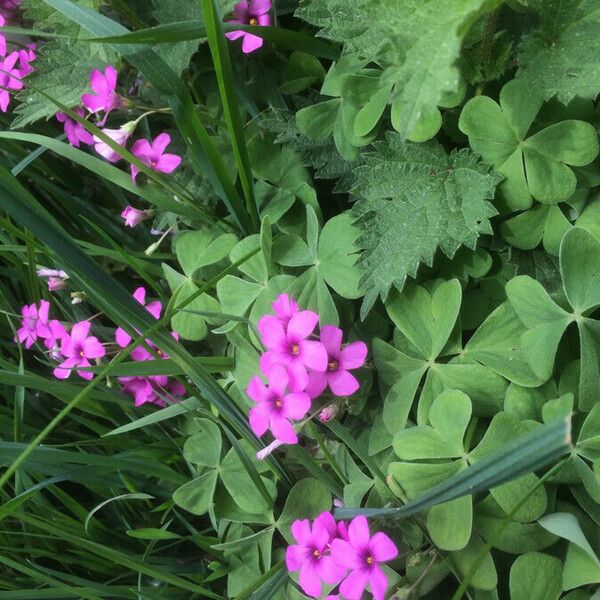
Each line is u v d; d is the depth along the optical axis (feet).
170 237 1.48
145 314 1.22
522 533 1.17
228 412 1.24
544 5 1.15
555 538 1.17
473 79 1.20
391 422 1.23
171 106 1.25
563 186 1.18
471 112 1.19
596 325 1.15
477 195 1.19
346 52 1.26
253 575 1.29
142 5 1.40
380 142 1.23
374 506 1.24
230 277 1.32
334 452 1.30
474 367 1.20
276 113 1.32
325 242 1.27
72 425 1.46
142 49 1.22
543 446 0.99
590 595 1.15
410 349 1.25
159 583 1.36
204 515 1.40
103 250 1.39
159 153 1.32
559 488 1.21
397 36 1.05
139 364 1.25
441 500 1.08
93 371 1.29
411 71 1.04
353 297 1.23
